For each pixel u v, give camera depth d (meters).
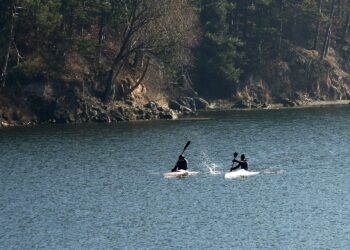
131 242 111.44
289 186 143.88
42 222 121.25
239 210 127.19
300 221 120.88
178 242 111.19
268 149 185.12
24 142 192.12
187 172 154.38
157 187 143.25
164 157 172.88
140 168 160.25
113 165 163.38
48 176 152.62
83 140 195.62
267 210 127.06
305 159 171.62
